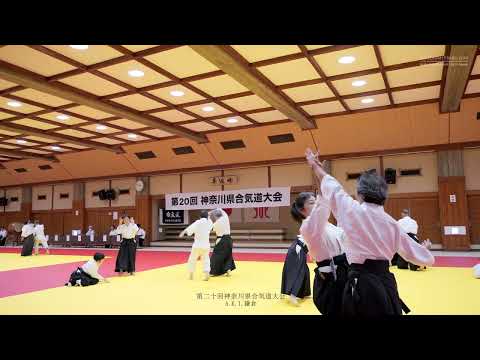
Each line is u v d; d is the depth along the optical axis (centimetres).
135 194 1831
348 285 205
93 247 1842
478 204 1246
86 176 1905
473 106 1064
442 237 1259
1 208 2202
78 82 833
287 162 1492
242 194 1541
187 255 1309
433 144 1263
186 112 1102
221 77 833
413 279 666
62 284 674
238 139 1417
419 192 1316
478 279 655
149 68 764
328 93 954
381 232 201
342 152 1370
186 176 1716
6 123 1180
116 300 523
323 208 230
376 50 686
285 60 724
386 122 1191
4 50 670
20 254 1388
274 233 1741
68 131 1323
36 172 1975
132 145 1568
